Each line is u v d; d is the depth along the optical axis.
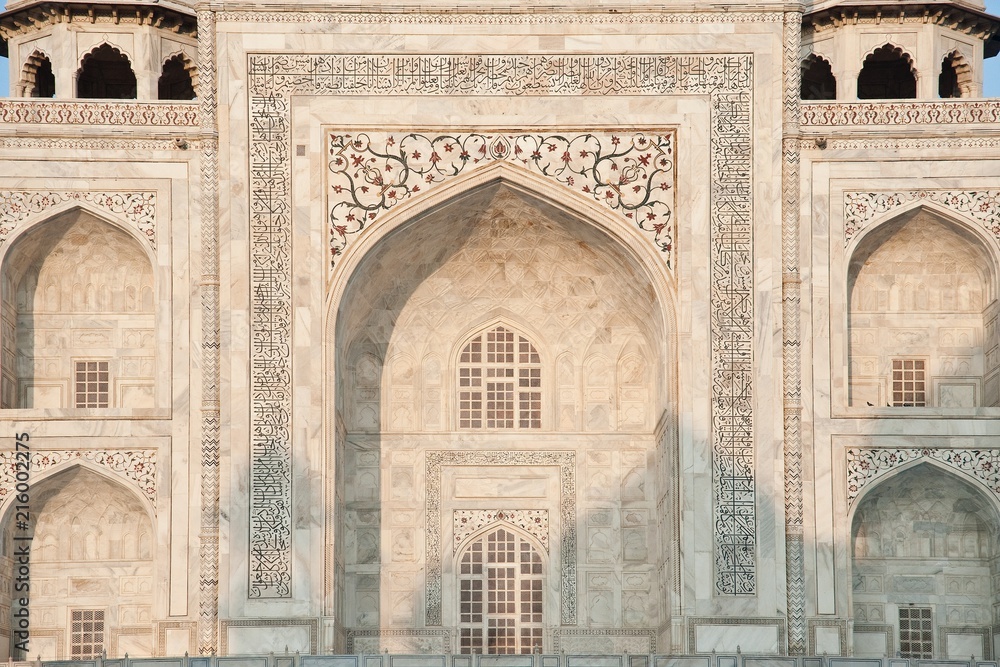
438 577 78.81
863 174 74.44
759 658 65.06
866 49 80.19
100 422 72.81
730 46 74.62
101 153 74.12
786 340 73.00
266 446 72.25
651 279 74.12
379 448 79.62
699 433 72.62
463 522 79.44
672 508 73.25
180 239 73.88
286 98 74.12
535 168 74.12
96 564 75.44
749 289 73.44
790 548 71.88
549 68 74.62
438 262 78.69
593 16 74.75
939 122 74.69
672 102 74.44
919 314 77.25
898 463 73.12
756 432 72.62
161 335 73.25
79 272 76.69
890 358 77.00
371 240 73.62
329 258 73.50
